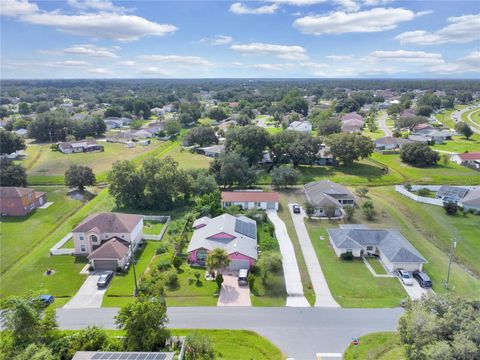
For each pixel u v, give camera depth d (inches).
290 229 2336.4
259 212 2529.5
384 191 3105.3
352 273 1790.1
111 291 1660.9
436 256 1962.4
